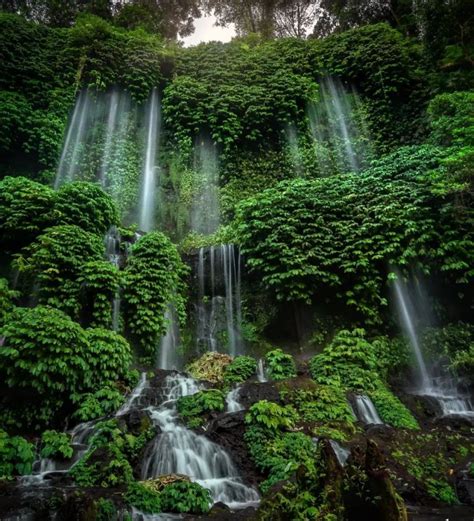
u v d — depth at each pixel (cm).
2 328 666
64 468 544
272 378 924
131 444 565
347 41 2112
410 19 2167
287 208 1252
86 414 667
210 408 702
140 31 2119
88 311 932
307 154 1808
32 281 957
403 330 1164
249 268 1292
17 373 635
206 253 1353
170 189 1750
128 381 809
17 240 1044
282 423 648
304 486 362
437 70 1842
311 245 1184
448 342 1099
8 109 1440
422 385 1041
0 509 403
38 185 1124
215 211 1658
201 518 424
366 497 304
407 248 1134
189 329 1217
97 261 973
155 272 1083
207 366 1008
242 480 548
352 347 948
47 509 404
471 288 1171
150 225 1645
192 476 559
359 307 1138
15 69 1648
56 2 2328
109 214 1171
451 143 1322
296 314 1202
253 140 1845
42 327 682
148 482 496
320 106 1975
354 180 1338
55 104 1636
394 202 1201
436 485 549
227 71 2009
